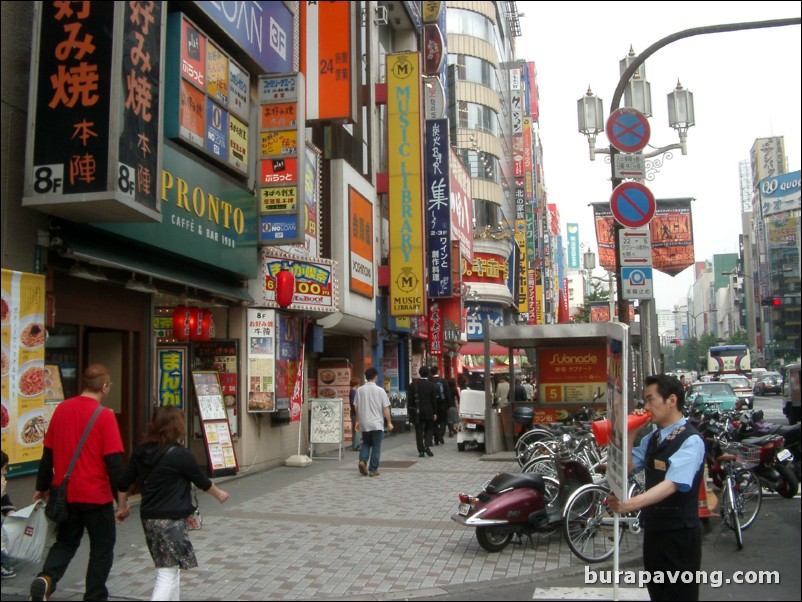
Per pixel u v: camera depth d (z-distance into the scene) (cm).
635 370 1523
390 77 2061
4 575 667
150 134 819
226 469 1195
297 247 1488
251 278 1274
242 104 1235
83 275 858
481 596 634
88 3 766
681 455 448
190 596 630
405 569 713
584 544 775
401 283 2009
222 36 1167
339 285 1686
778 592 599
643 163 1200
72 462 591
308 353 1647
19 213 768
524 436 1370
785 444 1062
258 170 1294
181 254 1016
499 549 781
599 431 736
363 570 709
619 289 1173
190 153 1061
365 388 1305
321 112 1506
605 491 777
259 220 1291
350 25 1516
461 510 800
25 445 746
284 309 1370
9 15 766
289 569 711
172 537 562
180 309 1162
